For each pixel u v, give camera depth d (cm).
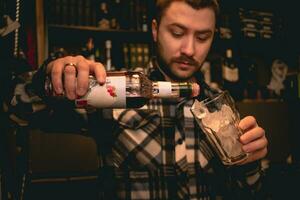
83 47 242
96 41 251
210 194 106
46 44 215
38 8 209
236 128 80
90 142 214
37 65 207
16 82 78
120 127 110
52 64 73
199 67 117
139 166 107
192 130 111
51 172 206
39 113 95
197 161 108
